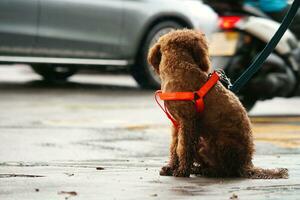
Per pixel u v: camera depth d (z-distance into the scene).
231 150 4.60
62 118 9.05
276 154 6.34
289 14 4.99
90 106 10.55
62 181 4.72
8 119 8.82
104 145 6.85
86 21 12.38
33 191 4.36
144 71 12.97
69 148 6.60
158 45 4.77
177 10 13.09
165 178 4.77
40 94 12.18
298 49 9.52
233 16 9.36
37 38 12.05
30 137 7.32
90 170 5.24
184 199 4.12
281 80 9.34
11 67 20.38
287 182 4.65
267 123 9.09
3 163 5.62
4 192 4.32
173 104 4.56
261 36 9.24
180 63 4.58
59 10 12.16
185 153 4.67
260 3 10.05
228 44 9.34
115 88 13.67
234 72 9.27
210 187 4.46
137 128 8.23
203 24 13.30
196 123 4.60
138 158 6.04
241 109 4.64
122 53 12.74
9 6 11.82
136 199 4.11
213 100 4.54
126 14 12.69
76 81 15.23
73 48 12.35
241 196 4.22
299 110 10.91
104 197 4.16
